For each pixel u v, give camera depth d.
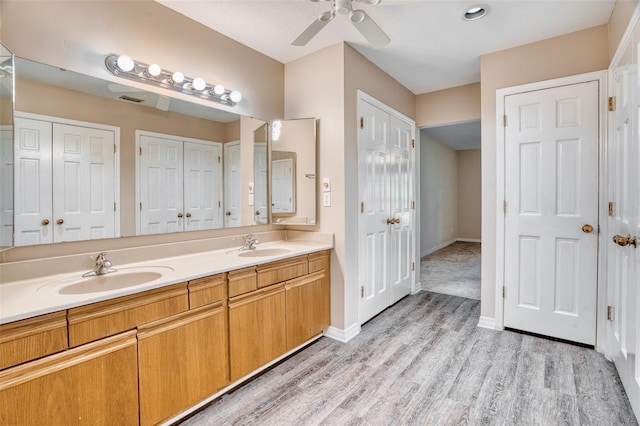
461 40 2.53
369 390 1.91
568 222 2.44
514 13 2.16
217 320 1.77
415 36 2.47
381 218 3.17
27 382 1.12
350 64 2.63
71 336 1.23
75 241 1.69
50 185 1.61
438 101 3.72
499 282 2.73
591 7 2.10
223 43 2.42
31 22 1.55
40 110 1.58
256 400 1.82
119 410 1.37
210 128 2.34
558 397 1.82
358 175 2.76
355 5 2.06
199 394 1.68
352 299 2.69
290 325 2.25
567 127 2.42
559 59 2.46
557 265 2.50
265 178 2.77
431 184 6.70
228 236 2.47
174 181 2.13
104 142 1.80
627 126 1.79
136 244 1.94
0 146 1.44
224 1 2.01
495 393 1.87
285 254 2.19
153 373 1.48
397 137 3.47
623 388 1.87
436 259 5.99
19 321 1.11
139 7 1.94
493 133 2.74
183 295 1.60
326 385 1.96
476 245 7.62
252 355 1.97
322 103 2.67
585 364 2.16
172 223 2.12
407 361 2.25
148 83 1.99
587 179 2.36
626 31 1.76
